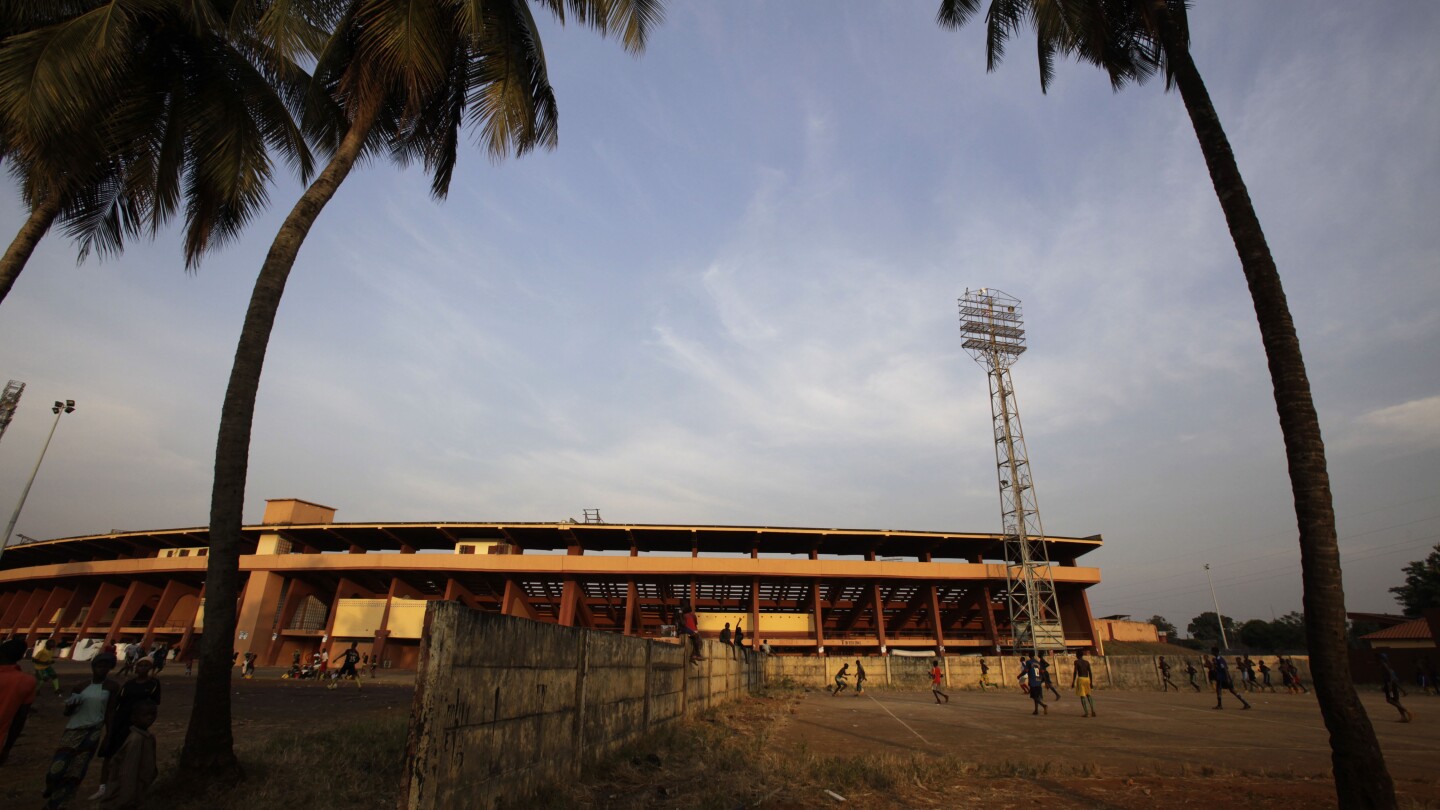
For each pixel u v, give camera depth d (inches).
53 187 505.0
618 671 438.3
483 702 257.8
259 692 973.8
